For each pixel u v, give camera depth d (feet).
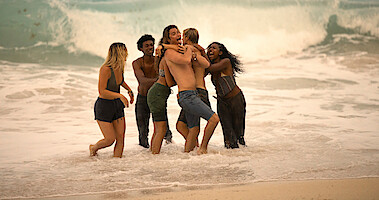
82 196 46.26
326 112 115.44
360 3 291.38
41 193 47.65
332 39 268.21
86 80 158.71
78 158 66.90
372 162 61.41
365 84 168.14
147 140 78.28
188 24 260.21
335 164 60.13
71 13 246.47
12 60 200.85
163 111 69.97
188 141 70.69
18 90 135.74
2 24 234.99
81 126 99.35
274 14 273.33
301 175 54.13
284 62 224.12
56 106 122.21
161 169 58.65
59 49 226.58
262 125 97.76
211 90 156.76
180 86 68.23
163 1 262.47
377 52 238.27
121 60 66.39
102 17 250.57
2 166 61.82
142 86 76.64
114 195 46.37
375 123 99.96
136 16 256.52
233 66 74.18
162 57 69.46
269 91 152.56
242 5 272.10
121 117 67.77
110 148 77.10
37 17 242.37
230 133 72.49
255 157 65.57
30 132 91.56
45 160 65.87
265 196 41.16
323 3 284.00
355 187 44.55
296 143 77.56
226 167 59.21
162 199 42.39
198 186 49.42
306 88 159.74
